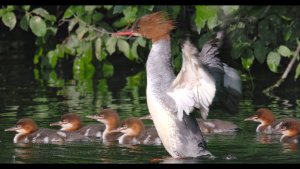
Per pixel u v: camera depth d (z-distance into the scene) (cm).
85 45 1994
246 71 2125
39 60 2359
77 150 1314
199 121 1457
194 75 1166
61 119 1488
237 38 1770
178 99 1203
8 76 2152
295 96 1773
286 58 2084
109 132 1445
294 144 1327
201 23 1678
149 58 1254
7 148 1333
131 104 1695
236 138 1388
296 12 1817
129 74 2152
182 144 1237
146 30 1261
